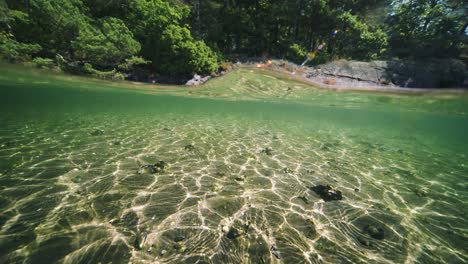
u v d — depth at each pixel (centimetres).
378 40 1831
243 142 785
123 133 823
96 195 342
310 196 379
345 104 1902
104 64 1596
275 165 543
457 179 535
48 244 230
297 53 2153
